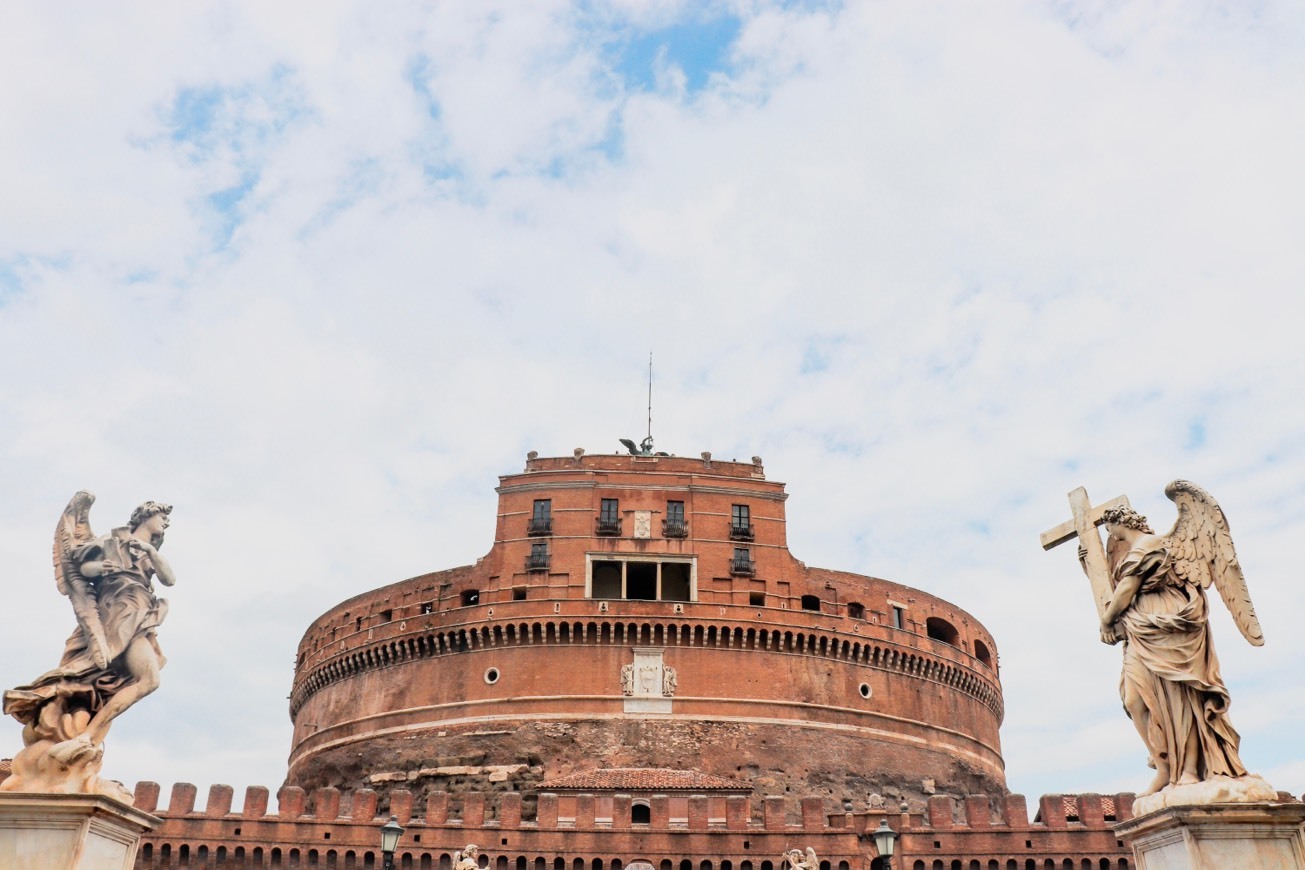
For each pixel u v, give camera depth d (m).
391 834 33.78
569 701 75.12
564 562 79.06
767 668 77.69
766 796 64.50
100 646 13.56
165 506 14.80
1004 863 55.97
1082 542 13.73
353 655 83.75
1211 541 12.33
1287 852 11.05
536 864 57.44
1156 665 12.02
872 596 84.12
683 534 80.38
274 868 55.88
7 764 44.06
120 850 13.37
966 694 88.38
